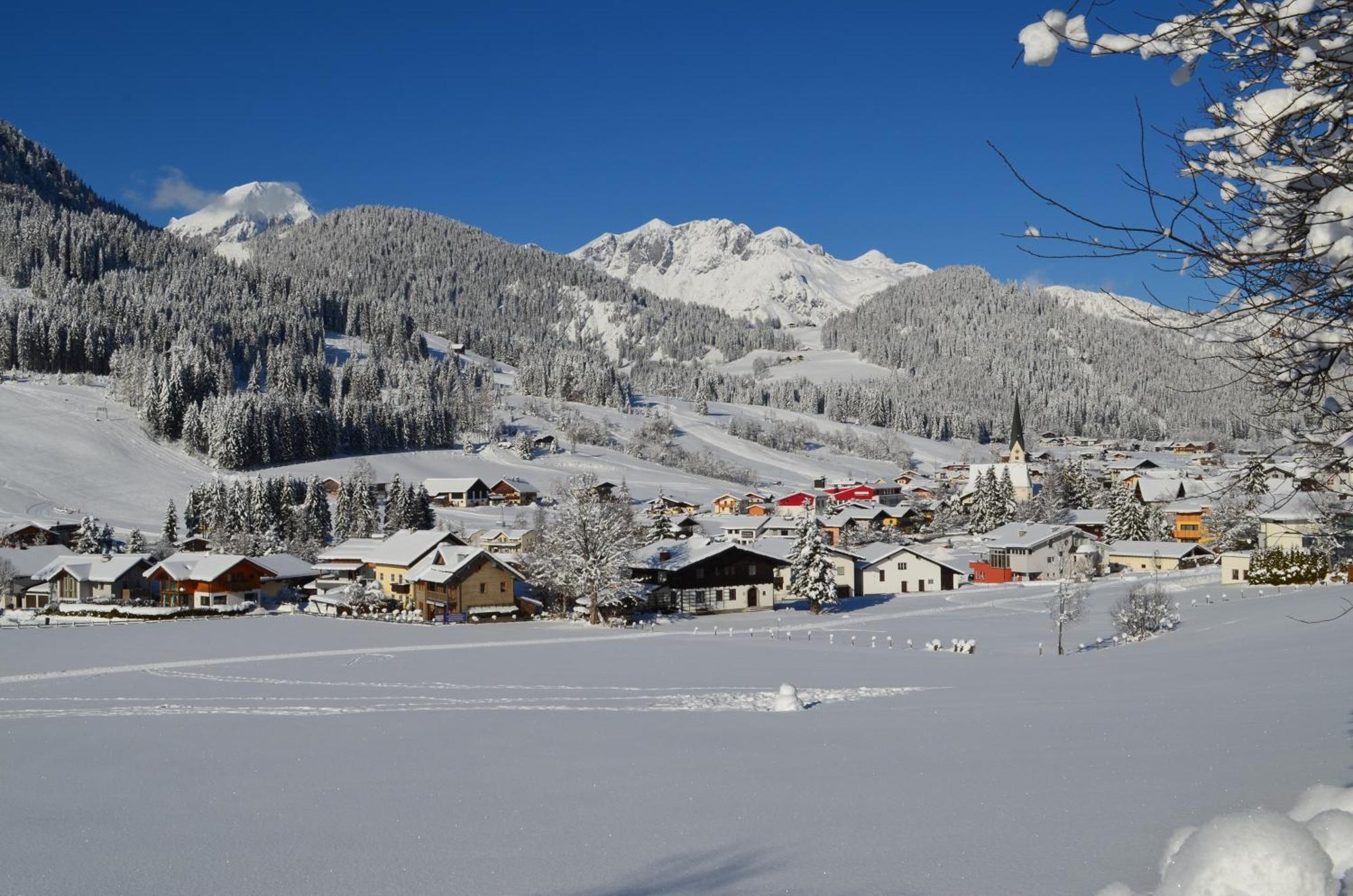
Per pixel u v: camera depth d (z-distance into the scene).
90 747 22.77
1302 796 5.51
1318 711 16.19
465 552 68.31
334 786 16.91
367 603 71.25
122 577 73.69
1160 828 9.12
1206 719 17.00
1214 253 4.18
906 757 16.08
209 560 73.44
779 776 15.10
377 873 10.91
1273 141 4.09
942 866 8.65
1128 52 4.12
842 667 38.97
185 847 12.95
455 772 17.80
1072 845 8.84
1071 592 67.94
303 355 193.50
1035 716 20.31
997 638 52.00
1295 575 58.12
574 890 9.60
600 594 62.22
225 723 26.27
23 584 77.50
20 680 38.53
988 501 120.62
